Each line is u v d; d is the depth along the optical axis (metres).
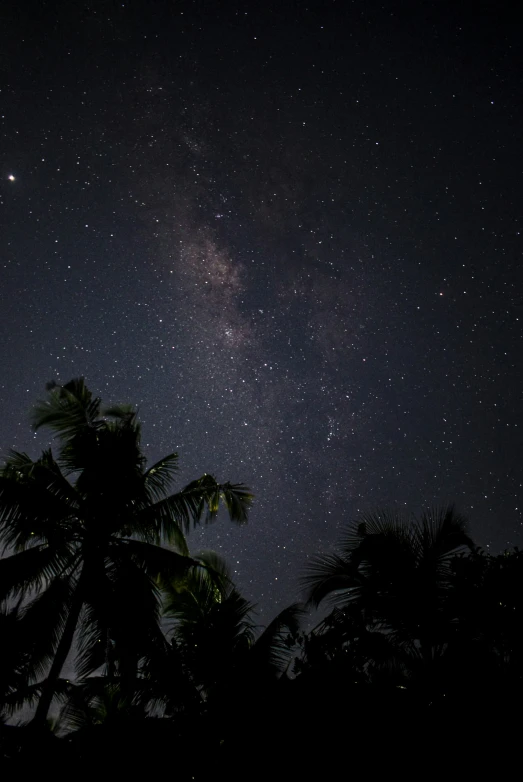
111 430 12.52
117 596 10.95
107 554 11.59
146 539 12.47
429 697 8.30
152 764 8.45
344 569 9.62
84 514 11.95
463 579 9.00
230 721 8.68
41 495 11.54
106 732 9.20
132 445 12.20
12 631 10.69
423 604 9.07
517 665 8.36
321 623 9.37
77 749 9.09
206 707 9.27
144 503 12.26
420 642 9.07
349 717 8.12
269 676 9.91
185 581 12.11
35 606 11.09
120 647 10.69
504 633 8.62
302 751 7.92
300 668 9.03
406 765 7.45
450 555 9.47
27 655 10.94
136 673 10.88
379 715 8.09
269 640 10.53
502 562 9.02
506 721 7.56
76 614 11.16
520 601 8.65
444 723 7.79
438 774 7.27
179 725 9.01
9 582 10.91
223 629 10.67
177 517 12.38
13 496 11.27
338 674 8.67
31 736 9.72
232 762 8.10
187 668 10.45
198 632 10.67
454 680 8.21
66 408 12.55
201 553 13.19
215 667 10.24
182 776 8.16
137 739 8.87
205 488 12.52
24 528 11.23
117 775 8.39
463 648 8.48
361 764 7.57
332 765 7.65
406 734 7.77
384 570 9.34
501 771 7.14
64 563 11.59
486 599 8.78
